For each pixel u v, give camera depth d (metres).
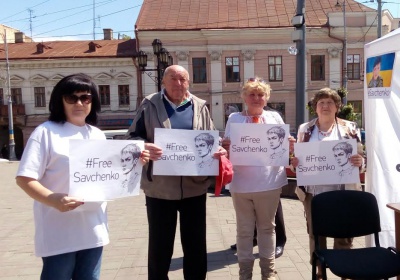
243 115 3.78
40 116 30.14
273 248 3.65
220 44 26.94
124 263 4.71
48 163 2.36
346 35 26.92
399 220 3.11
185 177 3.25
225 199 8.57
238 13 28.50
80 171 2.43
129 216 7.41
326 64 27.20
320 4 29.36
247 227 3.62
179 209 3.38
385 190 3.69
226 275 4.19
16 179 2.28
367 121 3.81
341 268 2.89
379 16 19.58
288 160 3.56
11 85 30.11
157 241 3.29
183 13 28.81
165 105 3.33
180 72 3.22
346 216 3.34
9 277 4.40
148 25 27.70
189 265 3.40
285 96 27.23
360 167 3.64
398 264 2.95
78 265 2.51
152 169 3.22
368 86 3.80
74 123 2.51
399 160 3.70
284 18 27.91
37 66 29.81
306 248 5.00
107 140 2.55
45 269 2.38
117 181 2.60
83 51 30.61
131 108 29.27
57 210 2.35
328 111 3.67
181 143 3.17
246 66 26.98
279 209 4.80
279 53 27.03
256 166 3.57
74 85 2.44
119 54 29.20
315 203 3.33
